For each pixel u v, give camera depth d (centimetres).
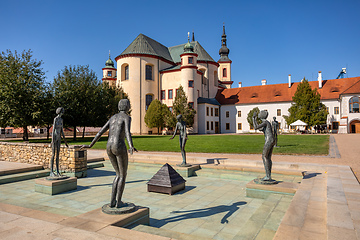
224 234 525
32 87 3173
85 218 461
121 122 503
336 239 354
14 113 2947
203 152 1786
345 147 1988
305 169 1091
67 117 3550
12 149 1394
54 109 3344
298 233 404
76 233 381
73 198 813
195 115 5672
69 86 3625
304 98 5178
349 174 893
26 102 3056
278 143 2400
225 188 939
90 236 371
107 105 4234
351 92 5031
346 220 424
